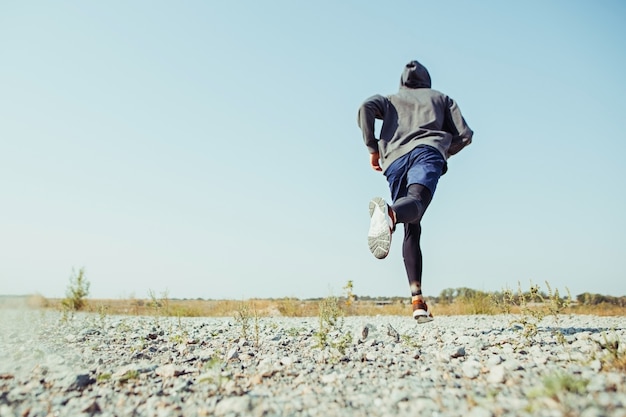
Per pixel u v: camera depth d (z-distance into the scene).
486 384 2.43
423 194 3.63
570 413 1.79
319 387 2.50
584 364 2.73
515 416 1.84
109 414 2.13
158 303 7.14
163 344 4.46
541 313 4.20
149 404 2.25
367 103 4.11
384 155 4.13
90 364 3.31
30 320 7.12
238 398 2.19
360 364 3.14
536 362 2.98
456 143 4.17
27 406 2.26
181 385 2.52
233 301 12.65
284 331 5.65
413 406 2.06
